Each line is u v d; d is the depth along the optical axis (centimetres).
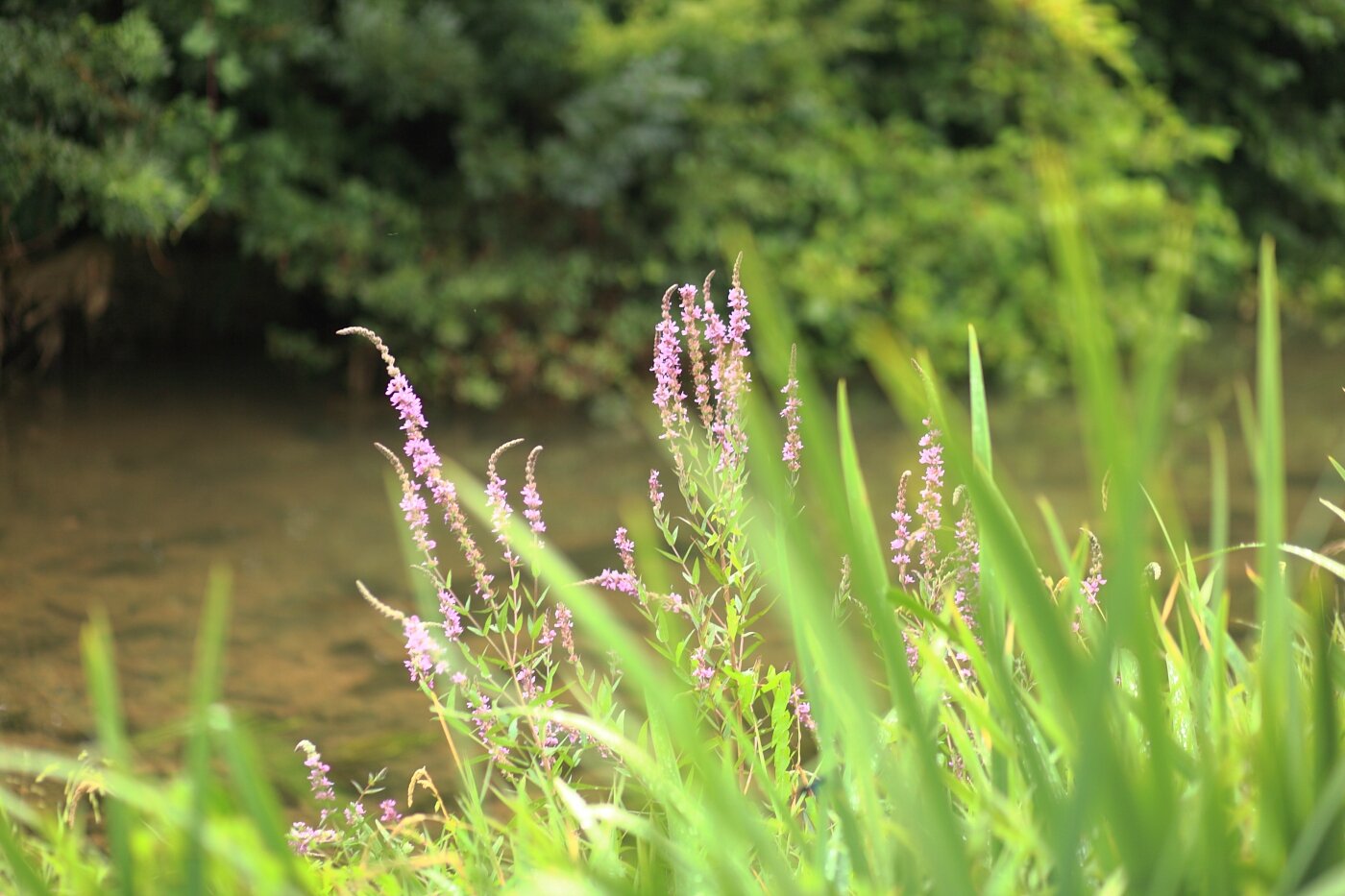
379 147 912
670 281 938
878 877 116
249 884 105
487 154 854
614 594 473
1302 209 1394
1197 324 1152
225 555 538
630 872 162
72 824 213
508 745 199
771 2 1020
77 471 670
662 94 851
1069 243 72
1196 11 1323
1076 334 72
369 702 388
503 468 709
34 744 353
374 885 190
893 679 85
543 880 107
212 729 94
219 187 780
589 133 848
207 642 89
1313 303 1325
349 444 750
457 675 198
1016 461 738
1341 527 546
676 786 165
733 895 106
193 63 796
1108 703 88
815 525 330
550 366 880
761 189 958
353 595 489
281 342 918
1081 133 1127
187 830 90
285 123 861
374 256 880
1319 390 944
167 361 938
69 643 434
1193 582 191
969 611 168
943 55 1154
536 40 851
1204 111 1350
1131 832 79
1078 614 169
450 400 885
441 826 298
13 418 778
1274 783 89
